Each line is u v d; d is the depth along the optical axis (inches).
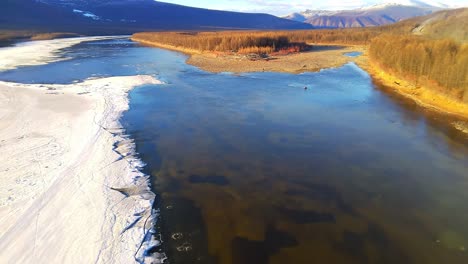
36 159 734.5
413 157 779.4
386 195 626.8
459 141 861.8
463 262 462.0
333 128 966.4
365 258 470.3
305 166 742.5
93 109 1092.5
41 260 460.1
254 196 625.3
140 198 610.5
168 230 530.0
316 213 573.6
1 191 611.5
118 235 511.5
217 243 501.0
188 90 1393.9
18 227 521.3
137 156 784.3
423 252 481.4
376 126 979.3
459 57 1087.6
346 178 689.6
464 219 555.5
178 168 732.0
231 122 1014.4
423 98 1224.2
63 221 537.0
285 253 479.8
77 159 742.5
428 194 628.4
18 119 980.6
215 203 602.5
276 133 930.1
